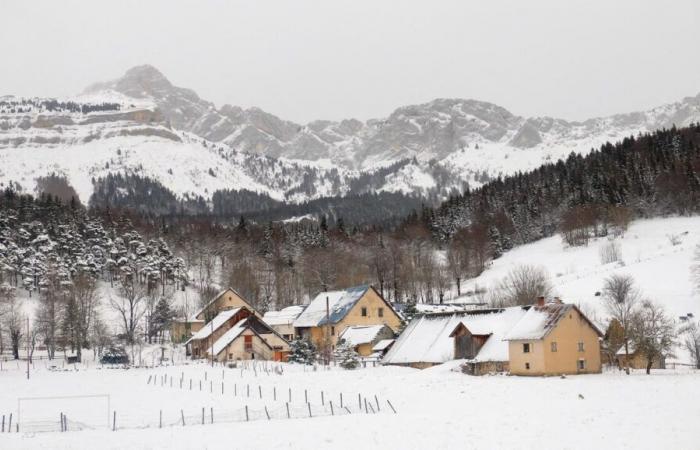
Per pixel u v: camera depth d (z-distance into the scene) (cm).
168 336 15850
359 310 12131
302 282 18762
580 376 7762
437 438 4628
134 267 18112
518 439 4516
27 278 16688
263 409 6153
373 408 6044
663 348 8612
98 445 4734
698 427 4603
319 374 8650
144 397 7325
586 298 12912
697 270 13450
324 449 4438
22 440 4953
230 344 11331
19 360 12294
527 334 8100
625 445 4262
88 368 10950
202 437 4897
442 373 8244
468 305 13538
